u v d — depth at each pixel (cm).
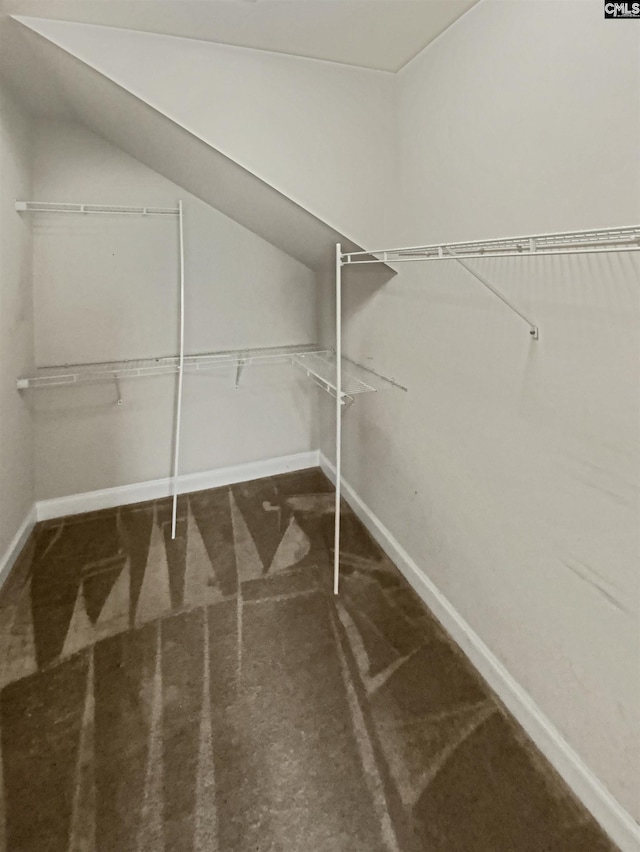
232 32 144
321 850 107
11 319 195
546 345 114
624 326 93
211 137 155
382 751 129
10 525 202
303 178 166
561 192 104
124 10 132
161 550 218
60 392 236
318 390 290
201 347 259
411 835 110
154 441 261
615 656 104
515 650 137
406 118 165
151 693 146
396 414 194
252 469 287
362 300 214
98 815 114
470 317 141
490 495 141
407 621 175
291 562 209
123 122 183
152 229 236
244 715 139
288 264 266
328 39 147
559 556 117
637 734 101
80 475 249
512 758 127
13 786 119
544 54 105
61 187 218
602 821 111
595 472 104
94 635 168
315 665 156
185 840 109
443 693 146
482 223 132
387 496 211
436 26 138
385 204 178
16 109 191
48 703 142
